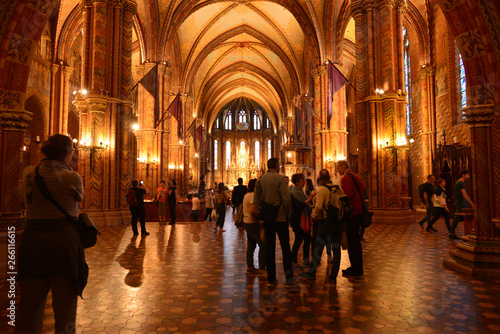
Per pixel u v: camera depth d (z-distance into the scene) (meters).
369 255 5.87
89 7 11.08
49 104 16.80
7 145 4.68
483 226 4.70
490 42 4.64
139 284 4.23
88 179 10.47
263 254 4.71
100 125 10.62
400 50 11.25
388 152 10.80
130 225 10.82
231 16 25.02
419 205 16.97
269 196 4.16
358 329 2.86
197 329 2.87
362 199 4.67
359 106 11.50
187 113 25.75
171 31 18.77
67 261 2.14
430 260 5.47
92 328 2.89
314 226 5.40
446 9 4.95
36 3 4.70
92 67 10.82
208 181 45.56
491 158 4.68
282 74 33.22
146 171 17.42
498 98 4.63
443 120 16.33
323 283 4.23
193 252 6.36
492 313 3.20
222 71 34.72
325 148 18.27
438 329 2.85
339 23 18.73
